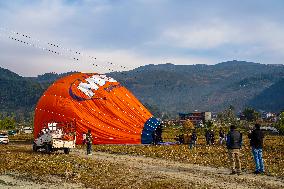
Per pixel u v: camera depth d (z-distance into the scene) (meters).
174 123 178.50
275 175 19.75
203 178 18.64
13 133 88.31
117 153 33.00
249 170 21.80
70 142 31.66
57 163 23.64
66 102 41.53
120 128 42.47
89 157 28.84
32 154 30.14
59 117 40.88
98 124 41.81
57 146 30.91
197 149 37.78
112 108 43.09
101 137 41.56
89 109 42.03
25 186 16.67
